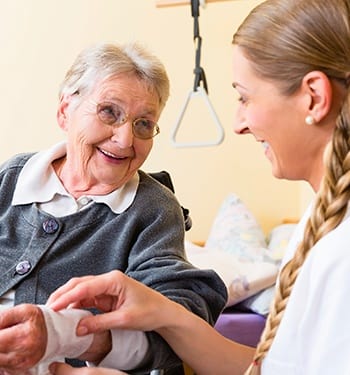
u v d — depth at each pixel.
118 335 1.01
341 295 0.81
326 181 0.89
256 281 2.25
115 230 1.32
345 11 0.90
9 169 1.43
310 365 0.83
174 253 1.28
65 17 2.93
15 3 2.92
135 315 1.01
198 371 1.12
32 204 1.37
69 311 0.96
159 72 1.32
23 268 1.29
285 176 0.98
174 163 2.99
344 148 0.88
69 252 1.32
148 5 2.94
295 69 0.91
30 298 1.28
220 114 2.98
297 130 0.93
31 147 2.95
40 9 2.92
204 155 3.00
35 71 2.94
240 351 1.12
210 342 1.10
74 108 1.34
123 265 1.30
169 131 2.98
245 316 2.20
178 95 2.96
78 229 1.33
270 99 0.94
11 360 0.86
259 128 0.96
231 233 2.77
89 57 1.32
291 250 1.11
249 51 0.95
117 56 1.31
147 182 1.39
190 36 2.95
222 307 1.23
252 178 3.02
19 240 1.35
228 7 2.94
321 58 0.90
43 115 2.94
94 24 2.94
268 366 0.90
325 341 0.81
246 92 0.96
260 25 0.95
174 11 2.94
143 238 1.30
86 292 0.97
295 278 0.89
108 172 1.32
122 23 2.94
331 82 0.90
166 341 1.10
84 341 0.96
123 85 1.29
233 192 3.02
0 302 1.30
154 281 1.20
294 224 2.90
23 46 2.93
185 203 3.01
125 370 1.06
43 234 1.33
